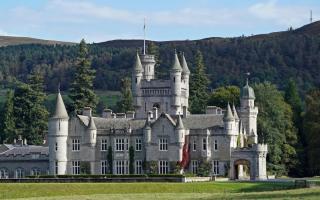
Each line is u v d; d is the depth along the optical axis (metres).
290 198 86.06
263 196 91.75
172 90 168.62
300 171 185.88
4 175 166.75
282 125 187.62
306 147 187.38
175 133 154.25
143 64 175.75
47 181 137.88
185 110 160.25
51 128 160.62
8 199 97.56
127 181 134.88
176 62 169.38
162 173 155.38
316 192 95.12
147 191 116.88
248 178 154.50
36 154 165.12
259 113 187.38
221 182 129.75
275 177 170.12
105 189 117.31
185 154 154.88
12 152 168.62
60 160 160.12
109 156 160.25
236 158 152.12
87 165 160.62
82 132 161.25
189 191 115.38
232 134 153.50
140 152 158.62
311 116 182.50
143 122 161.62
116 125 162.25
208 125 155.62
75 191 116.00
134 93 171.62
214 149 154.25
